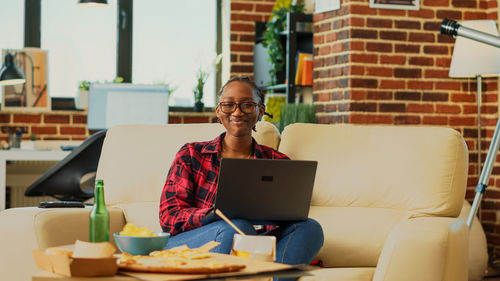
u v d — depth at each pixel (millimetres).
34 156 4828
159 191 2828
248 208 2191
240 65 6273
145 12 6312
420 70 4684
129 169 2877
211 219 2307
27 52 5973
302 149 2785
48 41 6121
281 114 4914
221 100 2594
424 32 4684
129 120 5383
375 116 4605
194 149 2596
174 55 6371
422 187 2605
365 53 4598
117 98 5383
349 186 2697
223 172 2139
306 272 1524
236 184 2154
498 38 2816
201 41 6414
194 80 6398
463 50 4277
